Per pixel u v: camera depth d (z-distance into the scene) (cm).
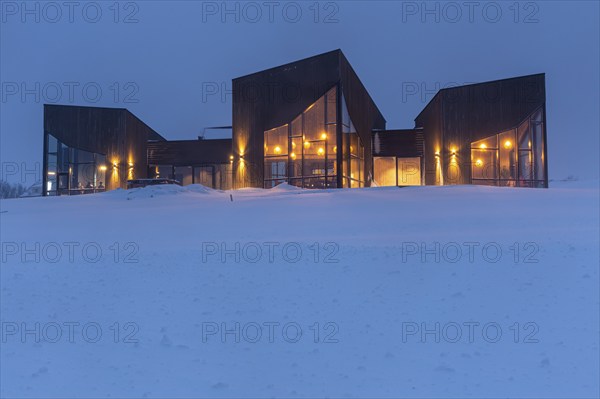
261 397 375
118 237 1058
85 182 3594
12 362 442
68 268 762
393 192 2073
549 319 501
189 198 2127
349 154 2942
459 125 3017
